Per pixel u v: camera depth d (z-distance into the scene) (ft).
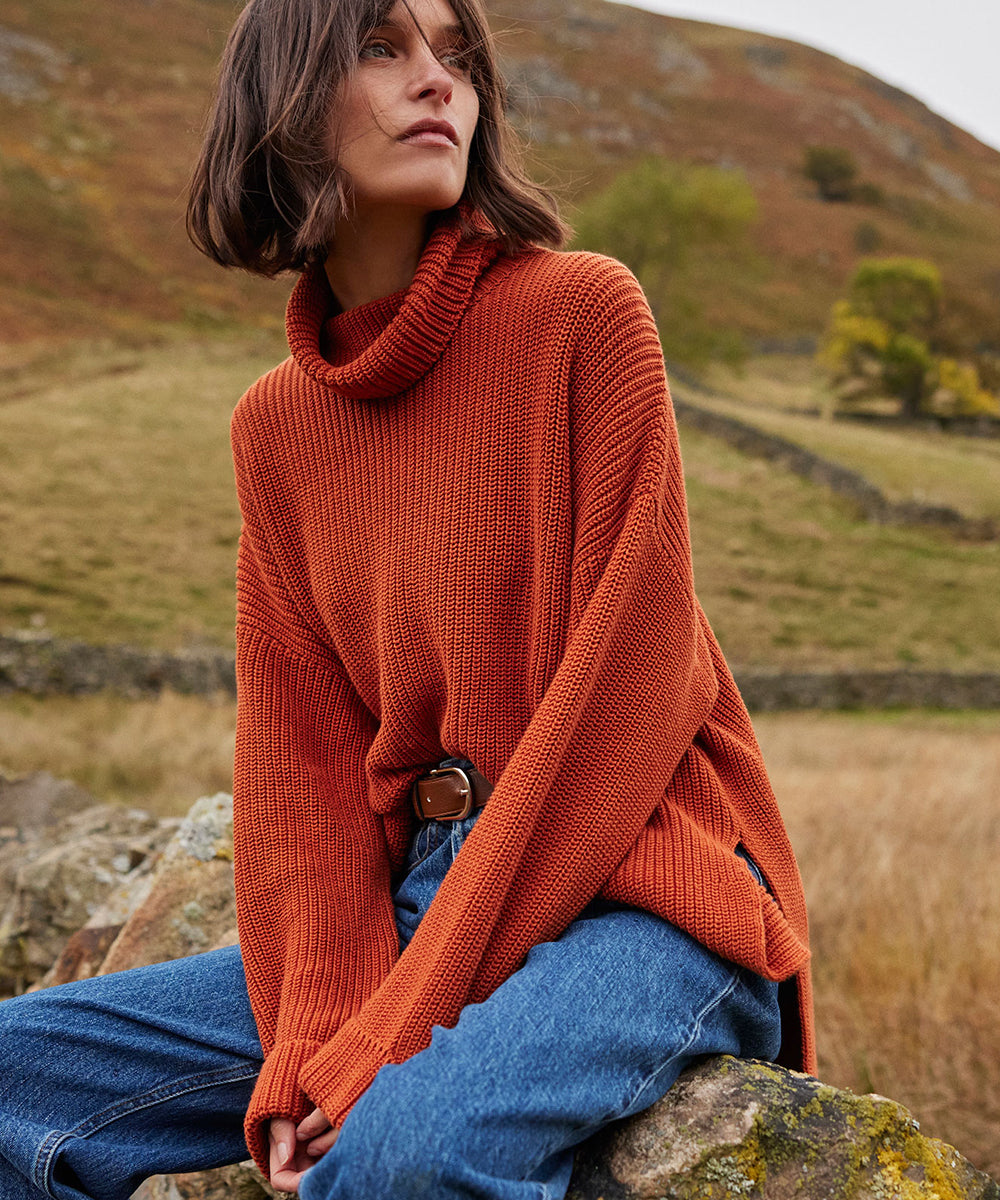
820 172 263.08
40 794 16.29
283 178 4.97
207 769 34.17
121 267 147.33
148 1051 4.79
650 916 4.41
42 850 12.10
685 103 283.18
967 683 63.52
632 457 4.63
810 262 229.86
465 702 4.74
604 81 274.77
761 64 306.14
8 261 138.72
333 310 5.51
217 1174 6.70
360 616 5.24
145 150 182.39
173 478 87.30
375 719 5.50
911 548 91.40
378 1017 4.28
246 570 5.79
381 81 4.74
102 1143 4.66
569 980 4.02
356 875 5.14
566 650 4.45
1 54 194.59
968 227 269.23
